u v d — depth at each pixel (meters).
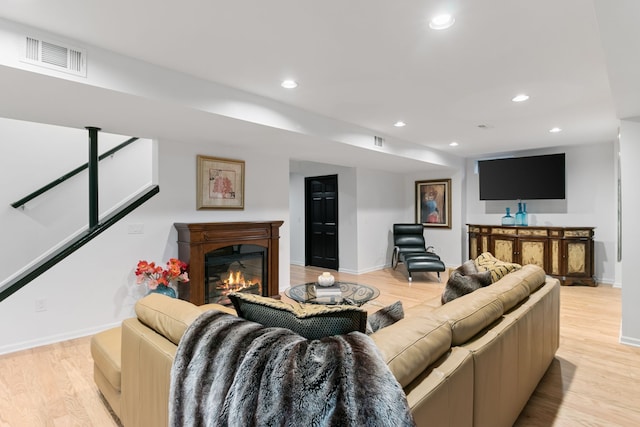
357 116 3.76
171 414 1.23
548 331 2.46
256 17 1.84
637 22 1.46
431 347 1.24
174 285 3.90
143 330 1.67
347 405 0.89
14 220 3.84
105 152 4.56
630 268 3.09
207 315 1.44
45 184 4.05
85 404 2.15
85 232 3.43
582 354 2.90
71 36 2.02
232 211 4.43
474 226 6.28
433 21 1.89
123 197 4.74
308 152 4.68
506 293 1.96
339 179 6.67
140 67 2.35
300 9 1.77
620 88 2.28
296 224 7.50
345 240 6.60
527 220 6.07
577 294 4.80
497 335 1.58
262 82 2.76
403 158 5.23
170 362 1.39
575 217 5.63
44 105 2.53
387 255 7.13
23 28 1.89
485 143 5.34
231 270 4.24
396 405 0.90
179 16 1.83
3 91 2.23
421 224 6.86
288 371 1.00
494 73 2.60
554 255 5.39
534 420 2.01
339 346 1.07
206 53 2.26
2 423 1.96
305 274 6.39
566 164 5.68
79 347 3.03
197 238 3.77
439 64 2.44
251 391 1.02
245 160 4.55
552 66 2.47
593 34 2.03
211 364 1.19
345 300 3.19
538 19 1.87
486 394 1.47
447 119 3.88
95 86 2.15
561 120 3.92
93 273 3.37
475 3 1.73
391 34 2.03
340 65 2.45
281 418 0.94
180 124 3.11
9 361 2.75
